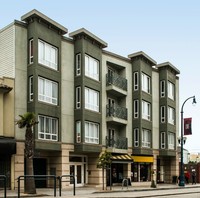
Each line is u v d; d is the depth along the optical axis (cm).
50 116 2916
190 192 2797
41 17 2853
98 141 3369
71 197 1995
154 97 4303
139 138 3850
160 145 4297
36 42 2823
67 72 3197
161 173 4422
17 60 2798
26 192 2267
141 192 2703
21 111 2778
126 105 3859
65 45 3212
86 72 3281
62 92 3131
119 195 2242
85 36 3272
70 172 3212
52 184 3012
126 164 3722
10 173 2656
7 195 2109
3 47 2883
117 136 3816
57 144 2947
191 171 4597
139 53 3912
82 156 3356
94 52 3406
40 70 2838
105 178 3406
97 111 3406
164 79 4375
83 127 3147
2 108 2645
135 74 3959
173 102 4516
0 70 2894
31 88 2814
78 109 3188
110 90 3581
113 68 3853
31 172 2328
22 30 2859
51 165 3062
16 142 2686
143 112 3978
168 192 2748
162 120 4331
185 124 4047
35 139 2739
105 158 2811
